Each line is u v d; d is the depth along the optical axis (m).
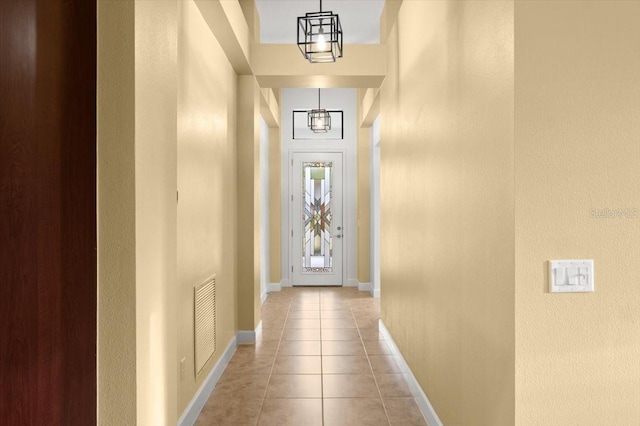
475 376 2.06
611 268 1.66
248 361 4.12
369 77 4.63
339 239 8.10
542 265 1.65
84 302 1.45
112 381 1.48
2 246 1.24
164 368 1.76
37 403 1.32
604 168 1.65
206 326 3.34
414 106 3.27
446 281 2.50
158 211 1.70
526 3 1.63
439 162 2.62
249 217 4.75
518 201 1.64
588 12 1.64
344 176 8.06
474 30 2.02
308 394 3.36
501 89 1.74
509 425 1.71
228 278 4.21
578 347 1.66
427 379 2.95
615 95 1.65
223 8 3.14
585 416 1.66
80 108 1.44
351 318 5.77
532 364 1.66
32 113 1.30
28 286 1.29
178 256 2.71
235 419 2.96
